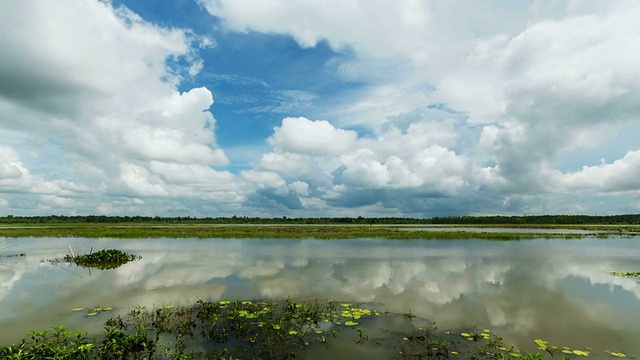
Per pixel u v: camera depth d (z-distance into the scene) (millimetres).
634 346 10195
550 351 9711
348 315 12758
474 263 24047
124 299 15008
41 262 24625
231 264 23594
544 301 14711
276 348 9984
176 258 26438
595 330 11445
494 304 14281
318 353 9672
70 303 14375
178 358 9172
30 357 8633
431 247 34094
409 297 15344
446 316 12805
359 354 9602
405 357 9406
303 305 14016
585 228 83188
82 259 25078
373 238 44844
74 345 9602
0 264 23797
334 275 19938
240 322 12055
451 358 9305
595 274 20406
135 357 9109
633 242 40312
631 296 15508
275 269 21781
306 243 38281
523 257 27000
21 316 12734
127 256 26172
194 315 12867
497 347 9992
